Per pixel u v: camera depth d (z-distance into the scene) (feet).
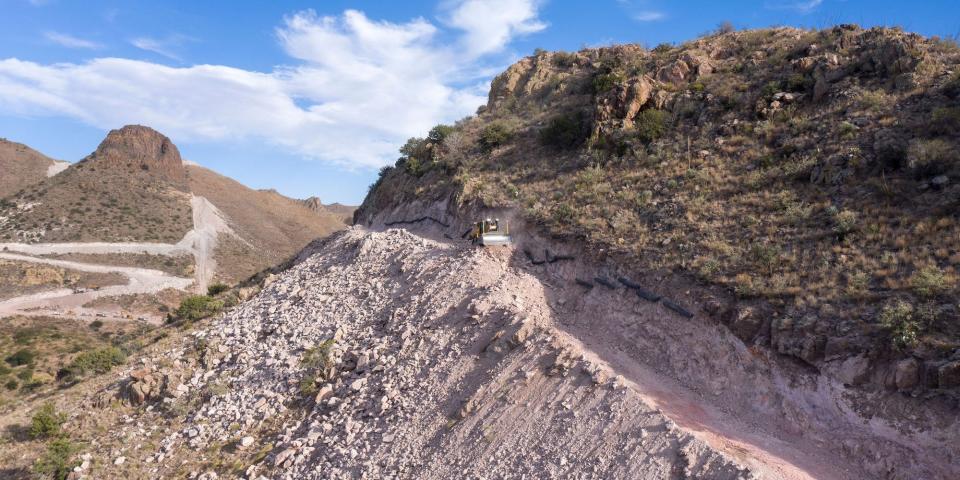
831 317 45.34
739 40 106.83
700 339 50.98
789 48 94.17
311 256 114.01
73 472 59.77
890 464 36.78
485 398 50.26
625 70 108.78
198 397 70.90
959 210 51.11
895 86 72.95
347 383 63.05
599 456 40.47
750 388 45.91
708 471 35.73
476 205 90.89
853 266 50.01
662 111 90.84
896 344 40.27
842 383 41.78
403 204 118.11
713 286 53.88
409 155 138.10
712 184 70.74
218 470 56.39
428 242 89.56
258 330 82.89
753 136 77.56
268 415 63.72
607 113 94.32
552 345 51.65
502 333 56.13
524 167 99.19
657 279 57.93
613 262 63.36
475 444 46.65
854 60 80.84
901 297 44.32
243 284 138.31
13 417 76.13
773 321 47.26
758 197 65.16
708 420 42.78
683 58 101.14
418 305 69.51
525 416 46.65
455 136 123.03
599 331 57.21
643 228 66.44
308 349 72.18
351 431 55.16
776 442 40.55
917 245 49.65
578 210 75.41
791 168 67.31
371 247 95.91
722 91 89.56
